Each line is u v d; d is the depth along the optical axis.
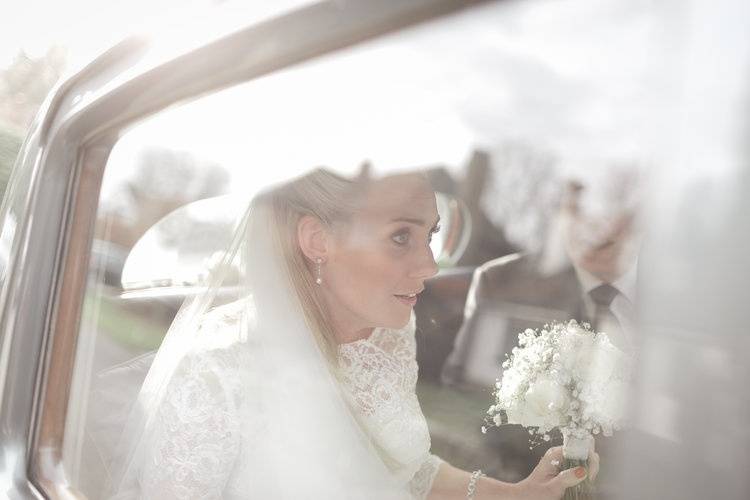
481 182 0.94
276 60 1.00
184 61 1.13
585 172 0.72
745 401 0.48
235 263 1.54
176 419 1.49
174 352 1.51
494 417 1.39
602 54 0.64
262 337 1.55
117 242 1.47
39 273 1.44
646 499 0.53
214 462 1.50
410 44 0.83
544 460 1.29
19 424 1.44
